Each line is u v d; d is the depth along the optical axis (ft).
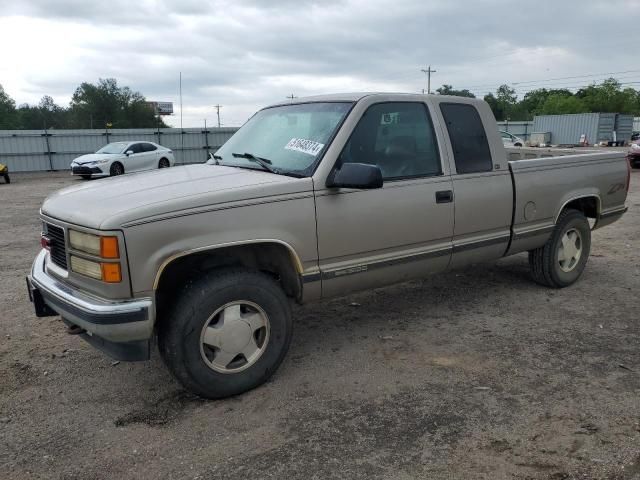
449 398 11.69
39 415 11.29
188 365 11.07
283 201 11.71
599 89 289.74
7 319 16.67
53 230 11.78
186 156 109.91
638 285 19.27
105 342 10.82
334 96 14.29
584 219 18.74
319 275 12.49
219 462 9.64
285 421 10.91
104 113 286.46
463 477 9.12
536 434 10.30
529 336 14.93
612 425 10.56
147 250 10.25
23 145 95.35
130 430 10.69
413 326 15.79
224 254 12.06
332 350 14.24
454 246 14.90
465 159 14.96
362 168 11.59
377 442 10.14
